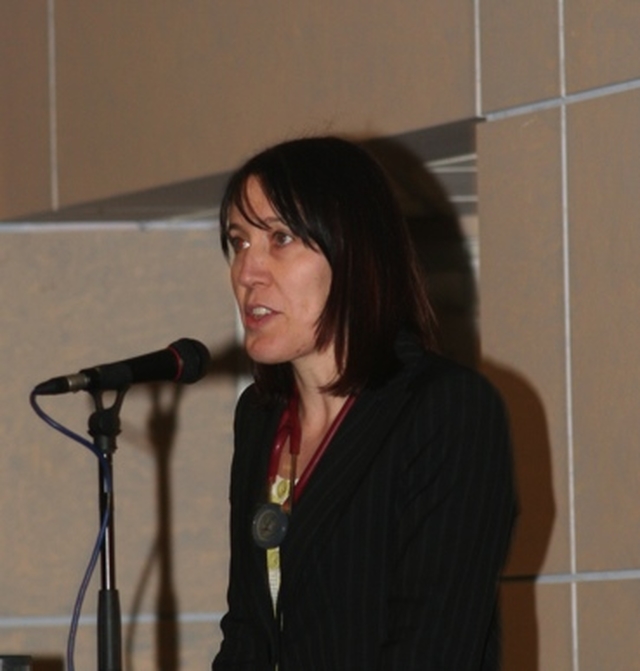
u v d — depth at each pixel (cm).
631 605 857
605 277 873
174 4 1198
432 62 983
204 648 1380
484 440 635
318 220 652
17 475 1388
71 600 1384
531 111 922
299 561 646
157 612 1380
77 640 1374
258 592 669
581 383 887
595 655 877
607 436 870
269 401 712
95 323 1401
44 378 1394
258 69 1119
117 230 1405
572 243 894
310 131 1071
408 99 999
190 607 1384
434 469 630
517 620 913
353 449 654
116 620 677
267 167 662
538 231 915
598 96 880
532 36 918
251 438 722
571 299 894
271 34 1109
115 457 1380
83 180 1291
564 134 899
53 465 1391
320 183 658
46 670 1373
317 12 1071
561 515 896
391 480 638
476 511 626
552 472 902
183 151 1186
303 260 655
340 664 634
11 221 1392
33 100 1341
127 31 1245
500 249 941
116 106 1255
